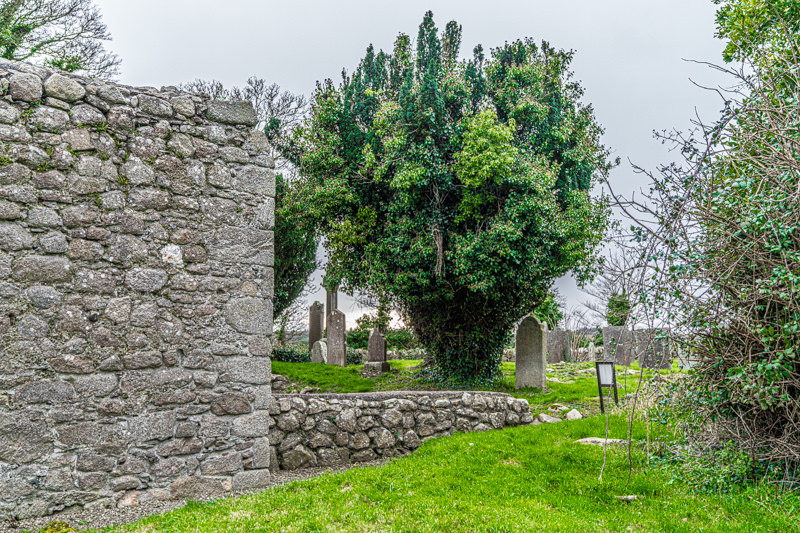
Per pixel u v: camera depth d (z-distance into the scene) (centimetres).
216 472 575
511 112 1399
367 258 1423
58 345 505
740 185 524
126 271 548
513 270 1274
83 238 529
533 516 482
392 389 1410
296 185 1523
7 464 473
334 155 1426
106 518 490
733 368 538
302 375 1516
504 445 726
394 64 1543
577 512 509
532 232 1277
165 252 571
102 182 544
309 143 1494
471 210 1303
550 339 2027
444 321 1430
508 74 1446
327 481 586
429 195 1355
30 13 1507
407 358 2103
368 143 1415
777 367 496
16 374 484
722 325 549
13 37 1445
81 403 511
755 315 534
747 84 564
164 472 546
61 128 529
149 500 534
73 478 502
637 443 692
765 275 527
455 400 856
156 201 572
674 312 558
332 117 1439
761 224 526
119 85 570
